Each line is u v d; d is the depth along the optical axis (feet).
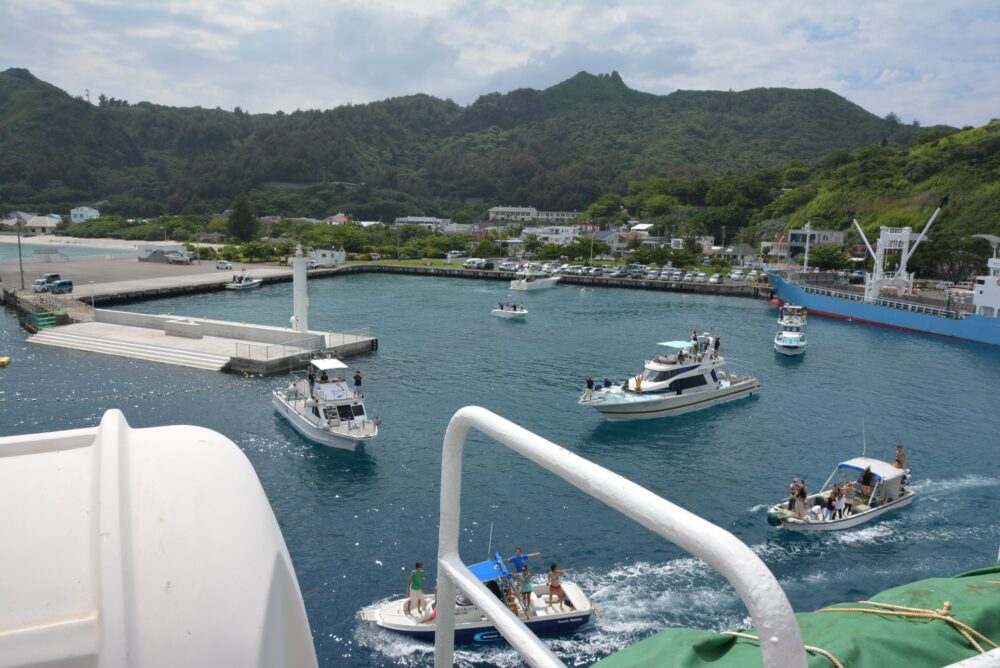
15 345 176.35
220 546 7.79
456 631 59.57
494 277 386.52
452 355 180.45
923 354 201.46
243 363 153.79
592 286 363.56
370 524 82.53
